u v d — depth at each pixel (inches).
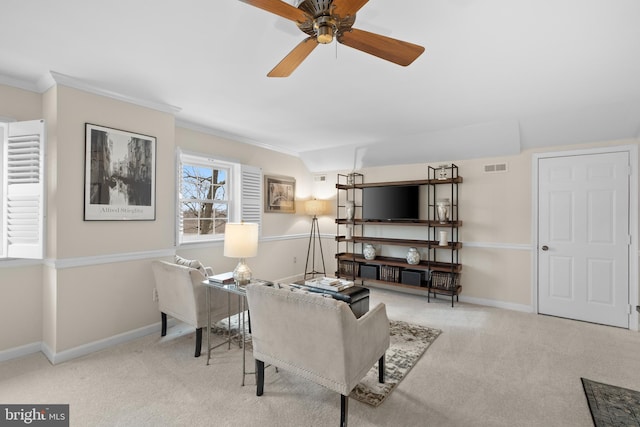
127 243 117.6
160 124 127.8
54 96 100.3
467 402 81.6
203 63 91.0
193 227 159.0
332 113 135.4
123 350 109.9
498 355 108.3
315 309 68.5
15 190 102.7
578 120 133.2
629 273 133.7
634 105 119.3
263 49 83.0
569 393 85.7
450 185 177.9
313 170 231.6
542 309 152.7
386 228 199.9
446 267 167.8
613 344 117.5
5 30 74.3
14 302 104.0
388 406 79.8
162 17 69.1
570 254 146.3
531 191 155.4
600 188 139.6
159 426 71.6
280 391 86.0
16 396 82.7
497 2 63.0
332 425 72.5
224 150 170.6
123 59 88.8
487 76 97.7
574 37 75.3
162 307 119.6
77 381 89.9
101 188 109.7
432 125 152.8
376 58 86.8
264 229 195.5
